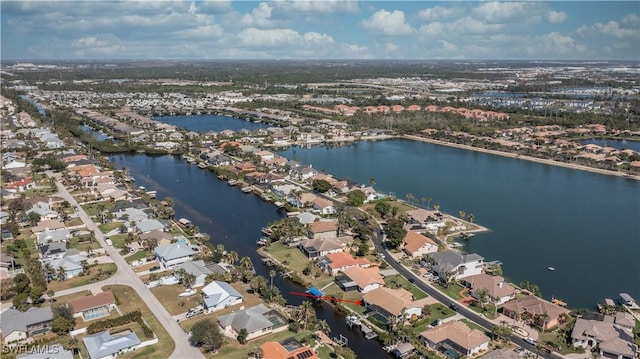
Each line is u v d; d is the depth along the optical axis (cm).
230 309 12462
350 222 18225
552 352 10881
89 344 10506
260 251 16300
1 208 19338
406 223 19000
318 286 13950
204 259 15075
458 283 14225
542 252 16638
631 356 10525
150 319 11888
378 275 14162
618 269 15450
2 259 14475
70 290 13250
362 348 11131
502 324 12012
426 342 11169
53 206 19775
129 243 16425
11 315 11312
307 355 10319
